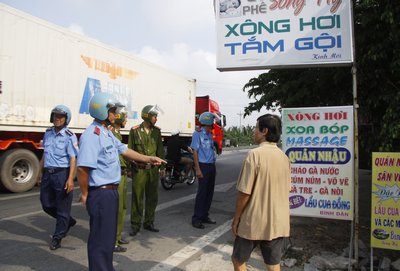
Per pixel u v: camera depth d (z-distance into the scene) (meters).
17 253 4.64
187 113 16.64
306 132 4.64
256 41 4.95
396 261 4.33
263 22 4.93
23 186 8.93
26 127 8.78
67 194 4.96
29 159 9.09
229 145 44.94
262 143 3.24
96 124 3.55
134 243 5.21
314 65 4.78
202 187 6.14
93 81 10.79
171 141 9.95
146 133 5.62
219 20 5.10
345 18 4.63
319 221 6.36
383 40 5.24
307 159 4.63
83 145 3.38
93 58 10.80
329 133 4.55
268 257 3.16
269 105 9.53
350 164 4.46
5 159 8.59
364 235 5.58
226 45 5.07
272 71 8.80
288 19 4.83
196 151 6.15
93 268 3.39
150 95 13.64
